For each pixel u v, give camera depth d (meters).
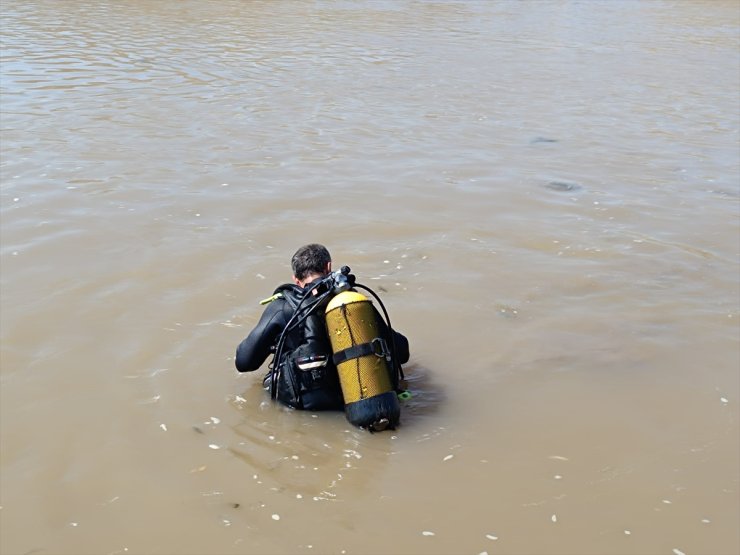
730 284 5.77
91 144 8.86
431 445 3.85
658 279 5.84
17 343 4.72
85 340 4.76
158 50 14.94
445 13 22.30
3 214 6.73
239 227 6.62
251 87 12.03
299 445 3.83
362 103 11.27
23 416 4.03
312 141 9.30
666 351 4.80
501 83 12.92
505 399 4.27
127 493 3.49
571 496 3.51
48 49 14.68
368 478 3.60
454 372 4.53
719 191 7.89
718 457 3.80
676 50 16.84
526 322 5.14
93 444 3.82
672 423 4.07
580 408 4.19
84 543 3.19
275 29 18.20
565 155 9.04
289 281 5.59
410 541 3.22
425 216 7.01
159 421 4.00
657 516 3.39
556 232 6.70
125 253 6.02
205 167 8.21
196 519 3.33
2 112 10.14
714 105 11.69
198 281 5.58
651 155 9.11
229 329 4.91
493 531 3.28
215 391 4.26
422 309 5.28
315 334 4.01
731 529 3.32
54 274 5.64
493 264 6.04
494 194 7.65
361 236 6.52
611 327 5.09
